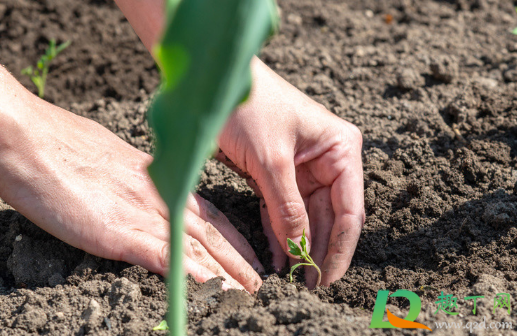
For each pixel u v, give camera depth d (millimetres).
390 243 2117
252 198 2434
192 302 1664
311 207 2139
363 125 2775
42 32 3760
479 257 1921
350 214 1966
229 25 558
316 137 1961
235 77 555
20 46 3709
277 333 1438
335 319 1459
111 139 2072
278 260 2137
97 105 3182
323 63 3377
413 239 2105
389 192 2264
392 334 1440
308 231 1964
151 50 2086
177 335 701
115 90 3420
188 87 591
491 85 2918
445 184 2309
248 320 1477
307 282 1994
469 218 2068
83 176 1844
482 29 3617
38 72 3229
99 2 4078
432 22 3797
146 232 1845
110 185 1868
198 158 594
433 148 2523
